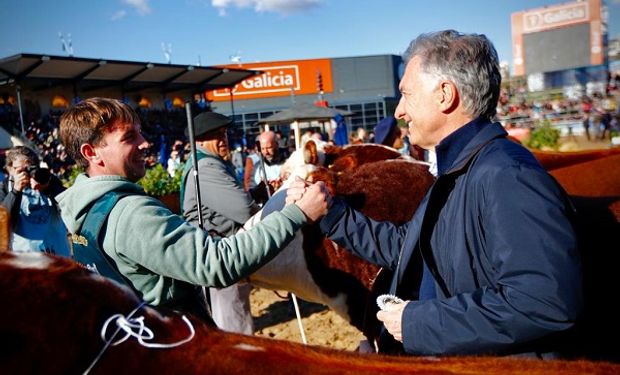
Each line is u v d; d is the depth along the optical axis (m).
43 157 18.64
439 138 1.58
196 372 0.88
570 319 1.21
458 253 1.43
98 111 1.69
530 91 25.31
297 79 42.00
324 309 5.66
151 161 20.52
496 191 1.32
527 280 1.23
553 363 0.93
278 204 2.37
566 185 2.99
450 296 1.50
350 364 0.91
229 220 3.24
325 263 2.32
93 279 0.96
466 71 1.47
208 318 1.78
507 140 1.46
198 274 1.52
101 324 0.90
